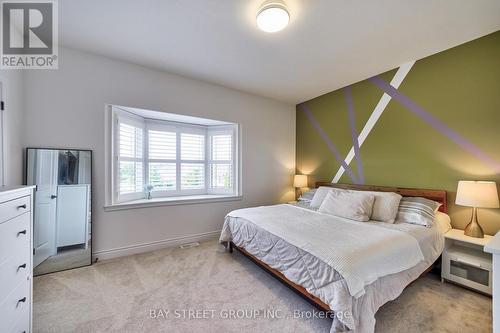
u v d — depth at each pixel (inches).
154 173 135.0
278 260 73.3
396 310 66.1
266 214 101.9
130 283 81.1
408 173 106.7
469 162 88.2
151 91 112.5
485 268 72.0
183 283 81.4
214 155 153.6
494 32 81.8
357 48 92.9
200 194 152.2
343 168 137.6
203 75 120.7
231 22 76.5
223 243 114.7
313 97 156.5
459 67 90.4
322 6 68.0
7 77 74.9
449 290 76.8
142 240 112.0
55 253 89.1
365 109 125.0
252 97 149.7
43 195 87.4
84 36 85.5
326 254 58.5
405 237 70.7
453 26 78.2
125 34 84.0
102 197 101.3
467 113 88.6
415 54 98.0
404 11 70.5
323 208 107.9
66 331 57.4
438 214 90.0
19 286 48.6
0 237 42.4
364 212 93.4
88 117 97.7
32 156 85.4
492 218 83.2
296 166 172.9
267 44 90.0
